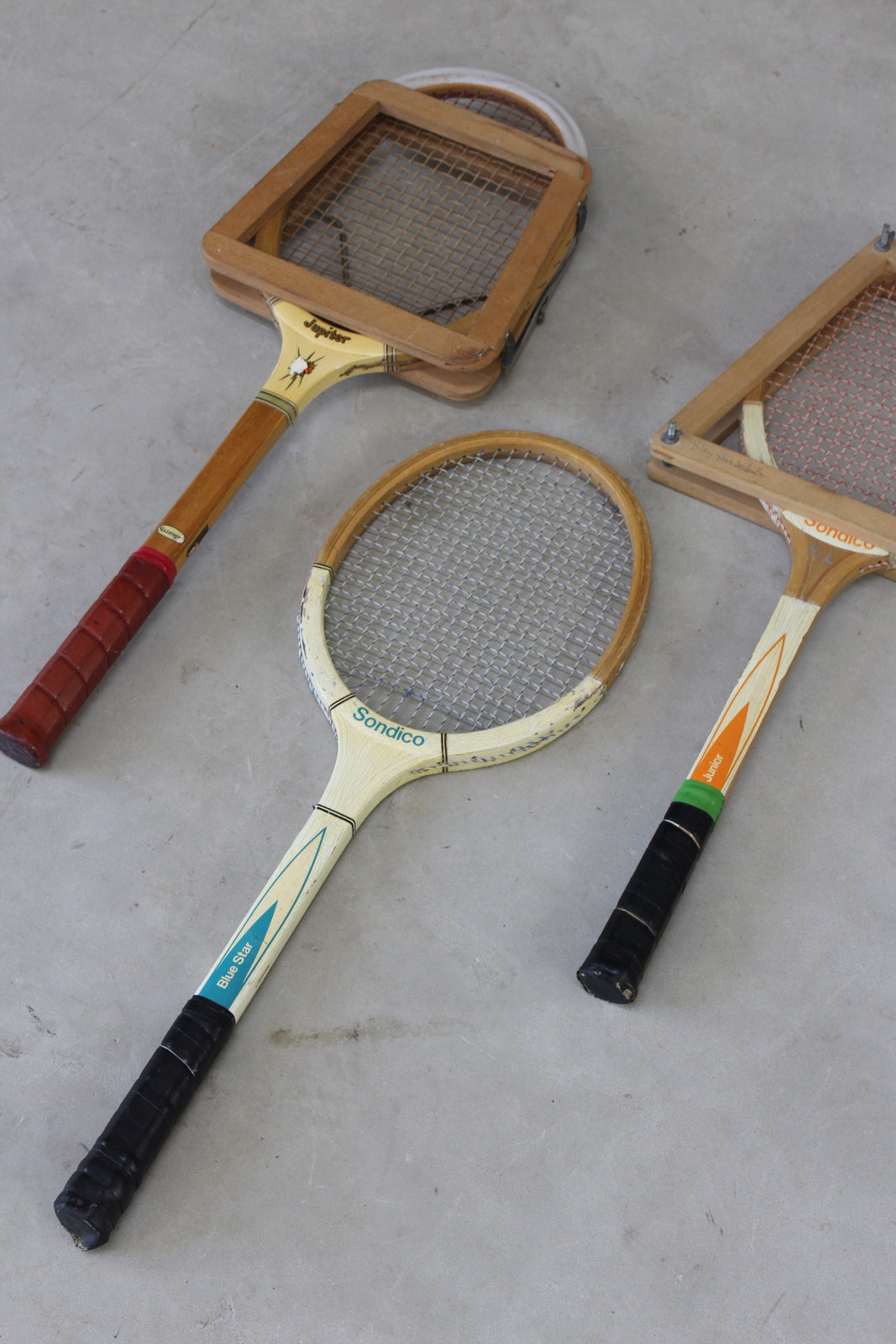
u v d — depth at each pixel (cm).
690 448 204
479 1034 176
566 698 191
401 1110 171
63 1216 155
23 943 183
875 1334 159
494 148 241
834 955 182
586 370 234
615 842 190
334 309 217
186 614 209
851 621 208
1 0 282
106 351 237
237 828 191
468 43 276
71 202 255
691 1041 176
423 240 245
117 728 199
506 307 219
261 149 262
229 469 208
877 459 219
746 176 258
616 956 168
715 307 242
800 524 201
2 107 267
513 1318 159
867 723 200
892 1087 174
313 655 194
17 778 195
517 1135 170
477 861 188
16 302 242
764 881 187
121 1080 173
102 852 189
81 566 214
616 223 252
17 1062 174
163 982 180
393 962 181
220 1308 159
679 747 198
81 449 226
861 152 261
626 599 209
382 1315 159
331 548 205
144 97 269
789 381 224
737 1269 163
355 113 242
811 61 273
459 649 205
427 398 232
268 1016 177
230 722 200
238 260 221
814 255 248
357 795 184
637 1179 167
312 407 230
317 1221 164
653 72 272
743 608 210
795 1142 170
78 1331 158
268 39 277
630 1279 162
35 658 206
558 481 220
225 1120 170
